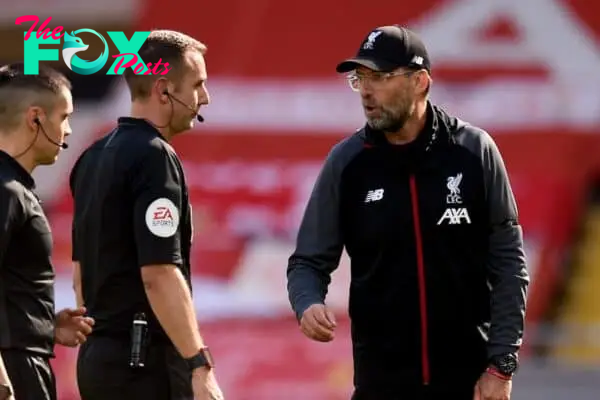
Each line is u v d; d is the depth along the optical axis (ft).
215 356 139.13
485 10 158.92
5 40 176.65
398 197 52.60
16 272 48.44
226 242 152.05
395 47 51.72
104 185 51.62
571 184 153.17
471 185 52.39
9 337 48.06
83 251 52.75
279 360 137.28
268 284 149.28
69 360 129.59
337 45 162.61
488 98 157.38
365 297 53.47
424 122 52.70
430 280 52.39
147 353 51.55
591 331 139.85
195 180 156.66
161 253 50.39
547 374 117.50
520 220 151.53
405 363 53.06
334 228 54.24
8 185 48.03
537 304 145.89
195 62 53.06
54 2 174.50
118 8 172.86
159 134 52.11
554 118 156.15
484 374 52.29
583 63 156.56
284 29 163.73
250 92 161.27
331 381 134.72
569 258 149.18
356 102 159.84
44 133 49.73
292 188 155.74
